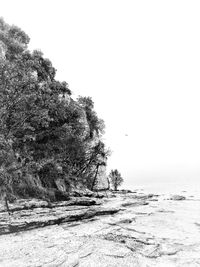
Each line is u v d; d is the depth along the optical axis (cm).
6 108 2705
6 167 2706
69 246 1372
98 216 2758
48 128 4322
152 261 1284
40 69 5616
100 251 1313
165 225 2384
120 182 10644
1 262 1174
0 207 2461
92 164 7238
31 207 2739
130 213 3123
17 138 3209
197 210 3725
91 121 7725
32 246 1404
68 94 6812
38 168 3275
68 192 4609
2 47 4884
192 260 1333
